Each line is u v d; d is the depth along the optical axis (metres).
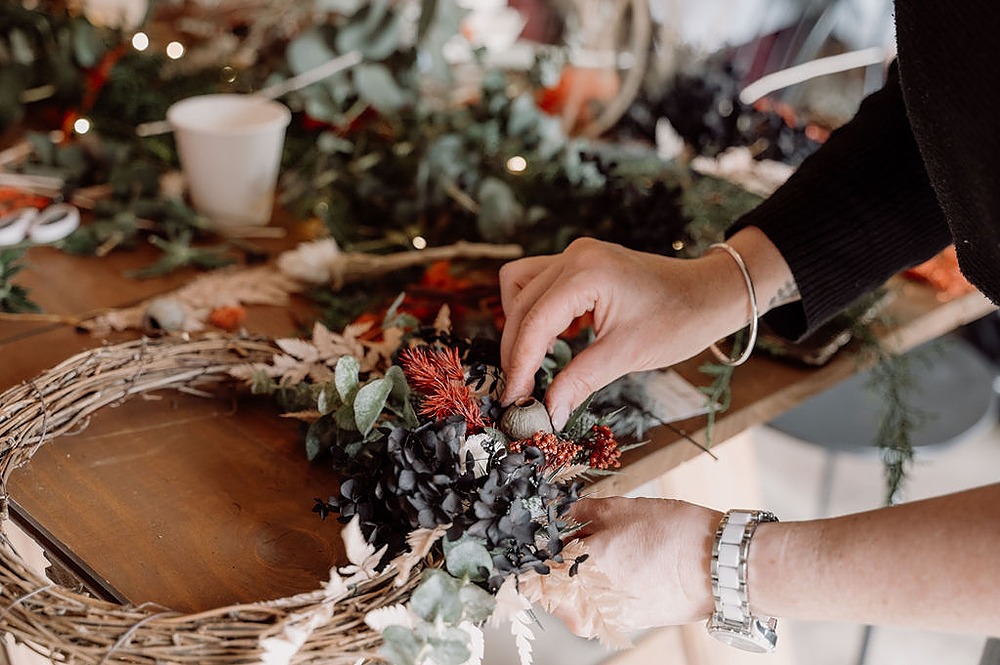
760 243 0.86
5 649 0.96
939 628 0.56
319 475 0.79
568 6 1.74
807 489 2.17
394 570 0.63
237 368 0.84
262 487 0.77
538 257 0.82
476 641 0.61
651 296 0.79
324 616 0.58
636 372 0.89
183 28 1.68
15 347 0.93
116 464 0.78
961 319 1.15
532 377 0.74
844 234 0.86
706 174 1.33
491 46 1.68
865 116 0.89
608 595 0.62
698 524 0.65
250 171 1.16
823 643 1.83
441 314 0.85
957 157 0.58
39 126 1.42
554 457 0.68
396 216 1.19
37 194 1.20
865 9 2.03
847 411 1.44
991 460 2.29
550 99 1.44
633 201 1.07
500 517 0.61
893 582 0.56
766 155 1.33
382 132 1.35
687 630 1.24
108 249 1.13
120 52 1.40
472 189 1.19
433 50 1.34
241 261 1.13
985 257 0.61
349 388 0.71
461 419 0.65
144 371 0.84
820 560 0.59
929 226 0.88
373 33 1.30
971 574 0.54
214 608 0.65
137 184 1.20
